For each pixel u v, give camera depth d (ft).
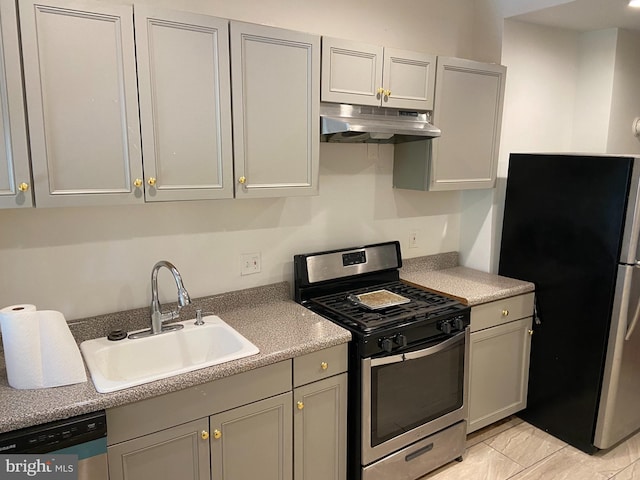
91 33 5.18
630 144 10.85
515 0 8.98
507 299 8.77
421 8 9.14
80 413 4.86
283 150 6.71
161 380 5.33
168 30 5.61
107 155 5.46
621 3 8.32
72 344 5.30
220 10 6.97
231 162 6.31
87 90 5.24
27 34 4.83
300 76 6.67
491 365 8.82
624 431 8.68
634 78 10.47
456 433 8.11
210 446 5.77
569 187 8.43
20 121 4.92
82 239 6.44
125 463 5.23
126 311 6.83
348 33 8.29
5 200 4.97
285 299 8.26
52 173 5.17
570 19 9.32
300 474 6.63
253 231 7.86
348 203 8.89
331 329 6.86
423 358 7.33
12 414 4.63
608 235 7.88
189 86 5.84
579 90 10.69
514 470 8.13
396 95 7.72
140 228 6.84
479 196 10.16
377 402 6.93
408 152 8.91
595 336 8.23
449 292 8.56
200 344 6.92
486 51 9.64
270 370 6.06
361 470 7.02
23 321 5.02
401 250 9.84
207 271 7.51
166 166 5.85
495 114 9.12
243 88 6.23
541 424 9.37
